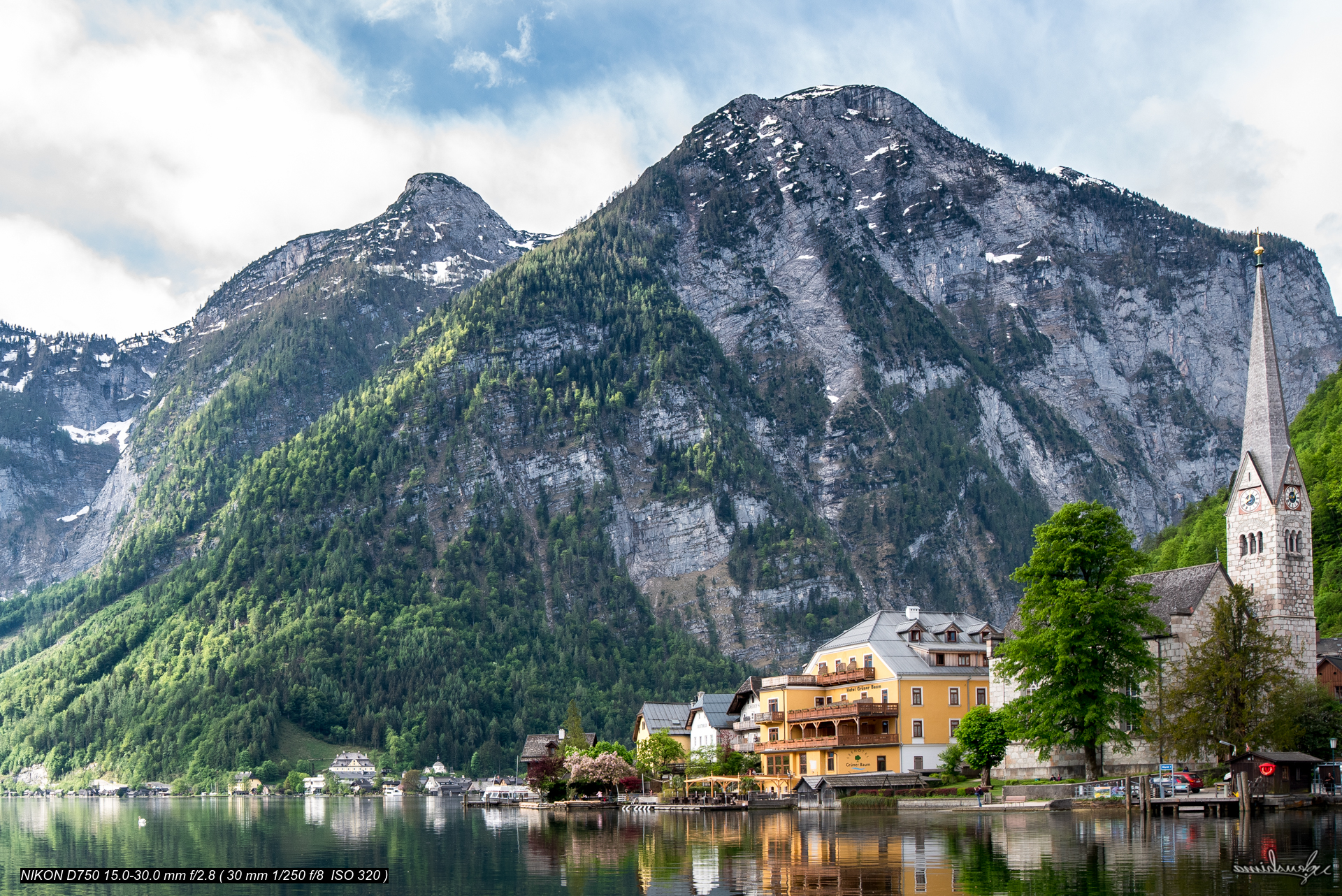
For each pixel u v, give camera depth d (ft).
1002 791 420.77
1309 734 385.70
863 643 553.23
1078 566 389.60
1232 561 462.60
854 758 525.34
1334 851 249.55
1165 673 424.05
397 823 508.53
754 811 479.00
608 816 500.33
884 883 223.30
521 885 249.34
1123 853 253.85
